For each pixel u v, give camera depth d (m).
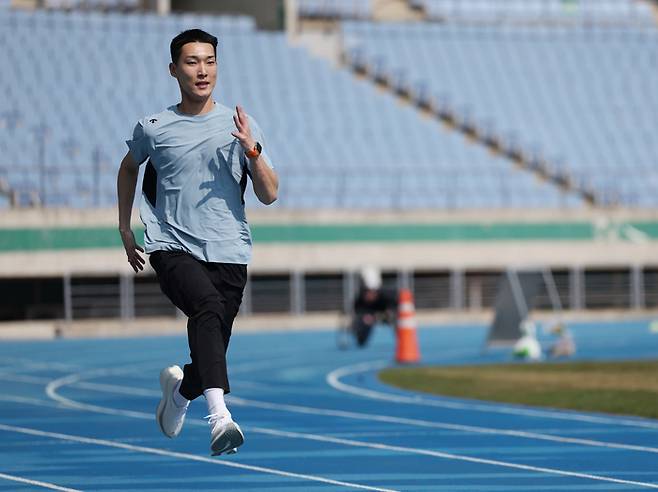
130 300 69.44
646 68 96.00
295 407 32.50
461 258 75.56
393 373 43.34
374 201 79.06
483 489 18.98
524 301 51.00
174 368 16.27
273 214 72.44
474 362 48.59
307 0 97.12
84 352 55.75
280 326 71.69
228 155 15.55
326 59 88.94
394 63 91.12
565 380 39.28
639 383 37.75
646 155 88.44
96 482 20.06
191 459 22.73
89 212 68.06
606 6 105.69
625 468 21.05
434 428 27.38
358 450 23.83
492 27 96.56
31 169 71.00
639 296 79.25
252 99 83.50
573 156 86.69
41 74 79.31
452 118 88.31
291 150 80.25
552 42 96.62
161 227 15.68
